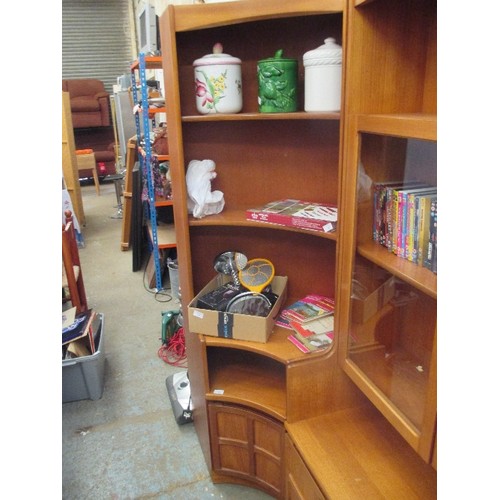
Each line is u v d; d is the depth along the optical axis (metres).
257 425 1.54
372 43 1.09
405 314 1.10
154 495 1.64
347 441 1.30
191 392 1.90
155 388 2.26
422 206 1.00
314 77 1.26
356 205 1.18
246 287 1.60
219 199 1.58
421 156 0.97
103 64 7.48
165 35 1.32
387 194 1.12
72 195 4.81
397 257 1.11
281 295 1.64
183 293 1.68
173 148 1.43
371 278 1.19
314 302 1.65
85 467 1.77
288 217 1.38
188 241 1.52
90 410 2.10
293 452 1.33
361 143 1.12
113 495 1.64
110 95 7.27
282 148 1.60
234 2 1.21
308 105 1.30
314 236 1.67
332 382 1.39
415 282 0.98
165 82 1.42
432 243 0.98
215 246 1.77
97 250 4.38
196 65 1.39
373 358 1.21
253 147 1.63
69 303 2.92
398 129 0.93
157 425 1.99
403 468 1.19
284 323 1.54
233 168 1.67
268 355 1.39
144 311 3.10
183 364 2.45
